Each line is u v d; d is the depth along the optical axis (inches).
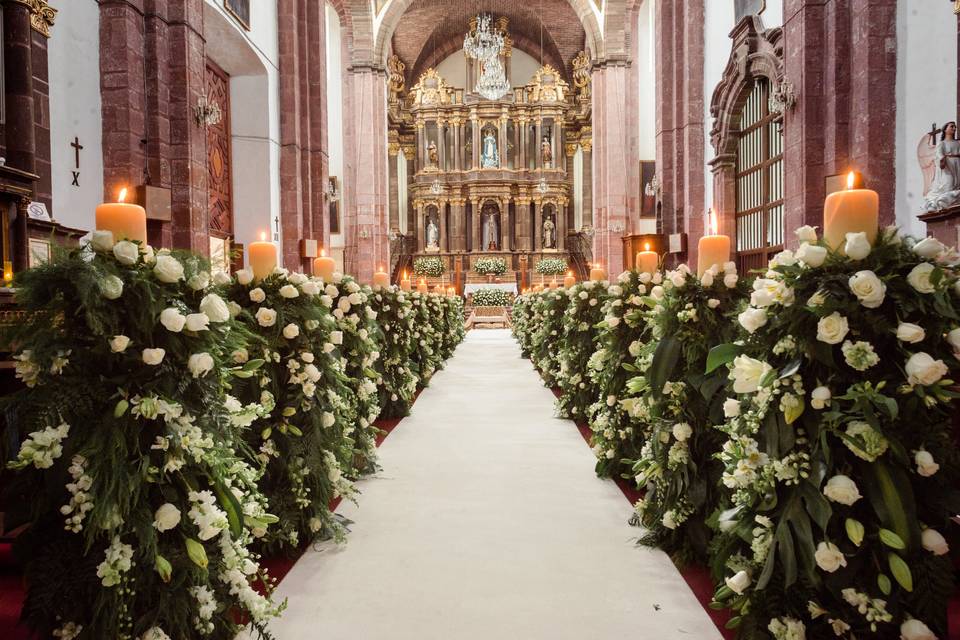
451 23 1262.3
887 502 83.7
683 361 136.8
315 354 150.5
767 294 91.6
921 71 286.7
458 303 719.1
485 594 124.8
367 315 212.8
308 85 577.0
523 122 1300.4
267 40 520.1
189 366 90.8
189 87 375.9
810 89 335.6
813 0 333.4
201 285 95.1
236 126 523.8
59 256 86.6
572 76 1343.5
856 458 88.2
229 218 521.7
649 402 146.9
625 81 863.7
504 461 222.5
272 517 104.4
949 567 87.3
